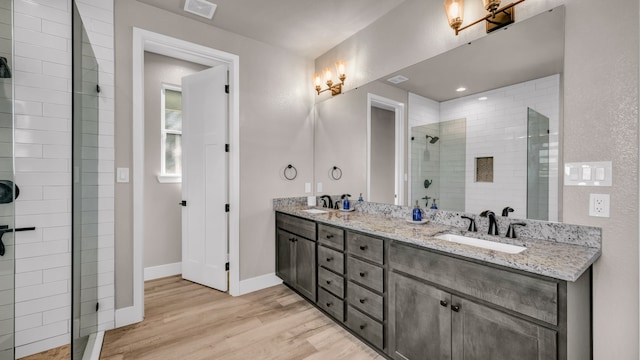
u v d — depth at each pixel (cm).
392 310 171
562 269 105
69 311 198
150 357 181
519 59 159
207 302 259
